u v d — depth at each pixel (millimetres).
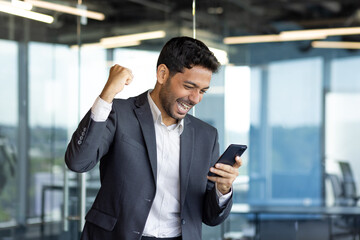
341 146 6602
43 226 3879
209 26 3314
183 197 1758
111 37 3428
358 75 6520
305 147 6727
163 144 1789
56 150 3818
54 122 3771
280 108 6566
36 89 3797
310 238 5918
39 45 3760
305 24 6473
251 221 5875
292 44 6480
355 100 6551
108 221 1719
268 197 6340
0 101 3891
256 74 6281
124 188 1719
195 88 1707
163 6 3201
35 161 3896
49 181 3852
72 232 3729
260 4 6000
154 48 3227
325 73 6547
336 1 6422
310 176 6707
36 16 3740
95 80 3525
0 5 3807
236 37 5297
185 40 1725
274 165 6520
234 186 5812
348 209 6473
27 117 3873
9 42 3824
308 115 6582
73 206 3738
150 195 1725
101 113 1625
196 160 1824
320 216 6137
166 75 1729
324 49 6535
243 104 4688
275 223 5988
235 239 5484
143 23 3279
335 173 6598
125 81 1644
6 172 3969
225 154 1715
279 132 6527
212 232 3238
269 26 6230
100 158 1787
